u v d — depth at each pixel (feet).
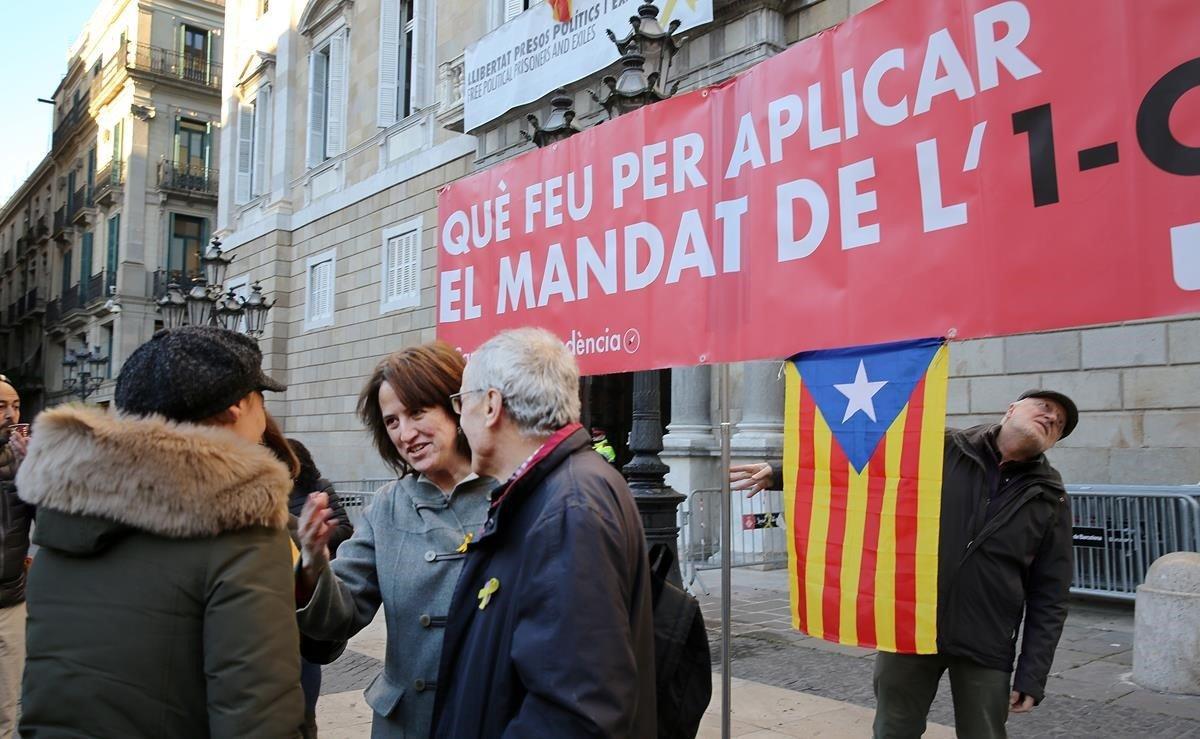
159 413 5.52
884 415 8.46
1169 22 6.73
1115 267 6.92
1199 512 21.12
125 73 114.52
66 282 141.90
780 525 31.24
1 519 11.82
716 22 34.09
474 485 7.18
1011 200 7.54
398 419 7.27
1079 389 24.32
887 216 8.41
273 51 75.72
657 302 10.62
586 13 38.42
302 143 71.26
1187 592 15.92
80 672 4.94
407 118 57.77
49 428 5.19
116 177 118.01
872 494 8.54
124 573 5.06
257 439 6.29
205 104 119.85
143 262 114.11
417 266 55.57
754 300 9.54
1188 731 13.76
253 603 5.05
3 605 11.93
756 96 9.73
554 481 5.45
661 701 6.13
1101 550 23.15
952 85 8.00
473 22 52.49
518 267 12.67
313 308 67.77
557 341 6.15
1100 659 18.42
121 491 4.94
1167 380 22.70
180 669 5.01
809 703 15.29
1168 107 6.70
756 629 21.61
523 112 44.14
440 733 5.75
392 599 7.04
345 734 13.94
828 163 8.95
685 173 10.44
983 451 9.14
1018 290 7.45
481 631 5.49
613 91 17.48
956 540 8.90
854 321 8.62
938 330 7.95
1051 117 7.32
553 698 4.75
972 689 8.82
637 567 5.51
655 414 15.70
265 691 4.93
